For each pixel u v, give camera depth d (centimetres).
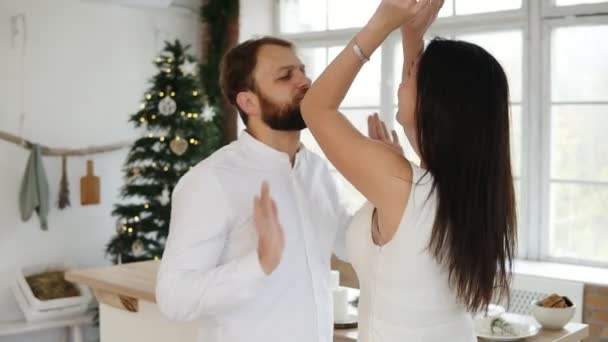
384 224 151
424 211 145
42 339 488
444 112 141
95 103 512
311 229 177
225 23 543
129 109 531
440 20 477
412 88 149
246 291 150
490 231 142
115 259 480
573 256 436
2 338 470
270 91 171
